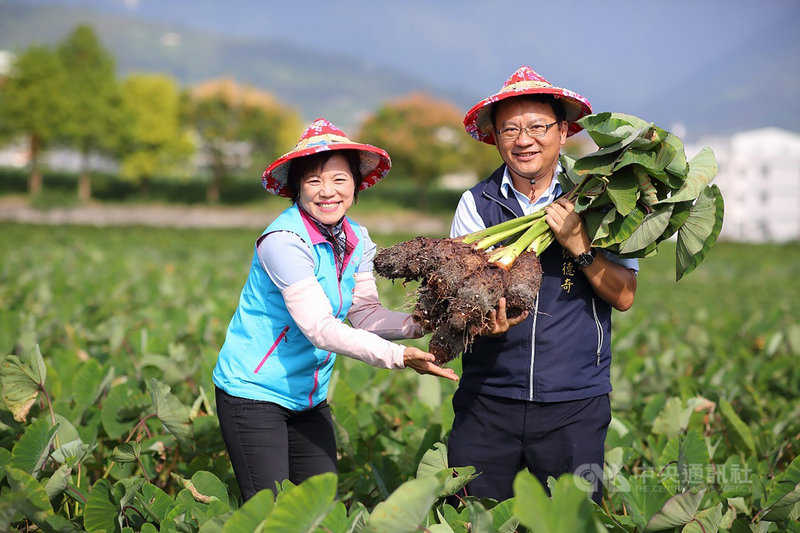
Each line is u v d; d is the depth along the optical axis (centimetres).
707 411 486
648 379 591
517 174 350
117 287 1044
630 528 330
